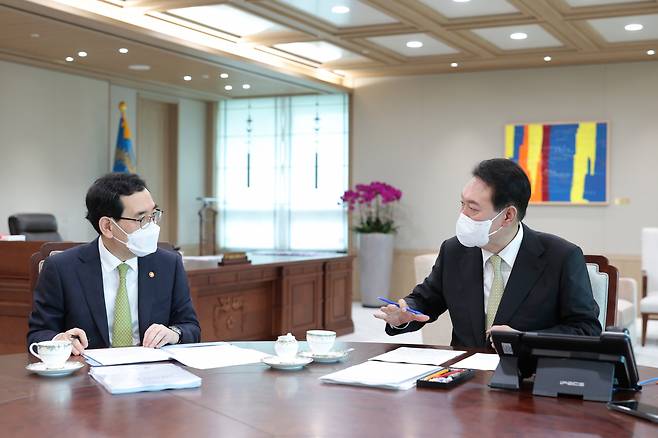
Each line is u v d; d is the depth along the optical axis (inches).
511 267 101.7
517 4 263.3
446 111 392.2
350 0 261.3
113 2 271.0
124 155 373.1
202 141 458.6
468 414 68.2
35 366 84.1
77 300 104.1
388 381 78.5
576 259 99.9
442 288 110.3
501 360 80.0
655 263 299.1
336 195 427.2
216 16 292.7
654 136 352.8
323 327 295.7
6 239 229.6
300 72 374.0
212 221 457.7
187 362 88.9
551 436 61.9
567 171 365.4
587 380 74.8
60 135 357.1
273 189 444.1
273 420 65.7
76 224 366.3
